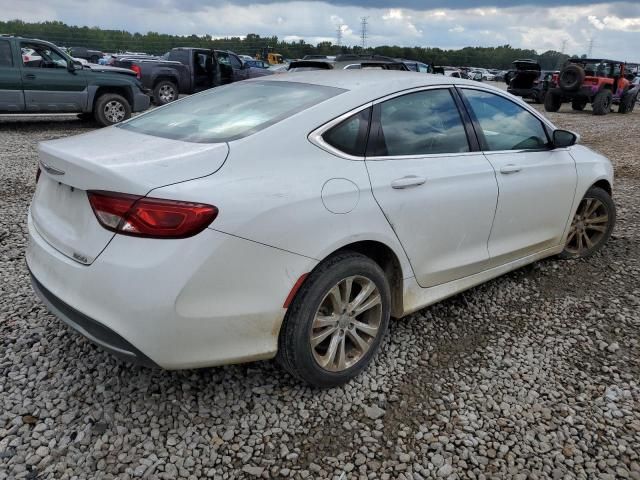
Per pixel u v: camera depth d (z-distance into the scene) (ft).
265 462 7.64
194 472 7.41
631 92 63.67
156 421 8.28
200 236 7.18
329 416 8.58
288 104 9.32
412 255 9.81
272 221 7.68
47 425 8.08
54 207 8.57
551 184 12.84
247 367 9.68
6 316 10.98
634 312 12.35
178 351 7.42
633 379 9.82
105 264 7.22
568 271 14.51
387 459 7.79
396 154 9.70
